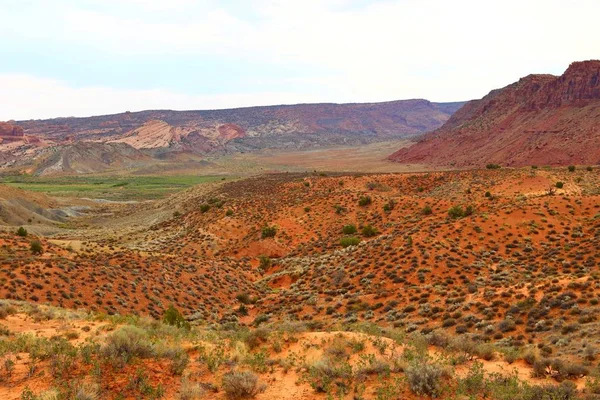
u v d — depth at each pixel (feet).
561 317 74.23
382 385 35.99
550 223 152.46
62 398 30.12
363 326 71.00
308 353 45.65
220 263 166.50
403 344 49.26
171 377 36.11
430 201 236.63
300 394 35.35
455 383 36.88
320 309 107.04
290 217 247.29
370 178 350.64
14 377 33.60
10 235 161.07
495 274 111.24
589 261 112.88
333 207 251.60
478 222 152.05
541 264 118.73
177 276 134.51
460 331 76.74
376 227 211.61
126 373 34.88
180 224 295.48
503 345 65.92
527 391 35.83
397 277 116.37
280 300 123.24
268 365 42.24
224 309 121.80
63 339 42.65
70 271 108.47
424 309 92.17
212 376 37.96
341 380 37.19
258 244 214.48
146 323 60.90
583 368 44.09
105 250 172.76
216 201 332.60
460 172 338.75
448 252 128.57
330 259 154.40
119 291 108.47
